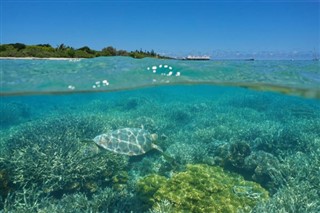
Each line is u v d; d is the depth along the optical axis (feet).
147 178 32.07
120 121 55.93
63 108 114.11
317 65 53.93
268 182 33.88
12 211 26.30
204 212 26.55
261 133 47.78
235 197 29.07
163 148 45.19
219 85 80.64
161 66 56.18
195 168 32.73
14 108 84.84
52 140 37.55
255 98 92.68
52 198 29.76
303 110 76.43
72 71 54.75
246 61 55.98
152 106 77.41
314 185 31.04
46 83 61.31
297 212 25.49
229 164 37.73
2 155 35.17
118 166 35.91
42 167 31.78
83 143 39.09
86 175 31.73
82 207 27.99
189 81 72.02
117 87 74.90
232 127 54.24
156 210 25.27
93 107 93.04
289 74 55.42
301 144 42.75
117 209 27.86
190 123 61.46
